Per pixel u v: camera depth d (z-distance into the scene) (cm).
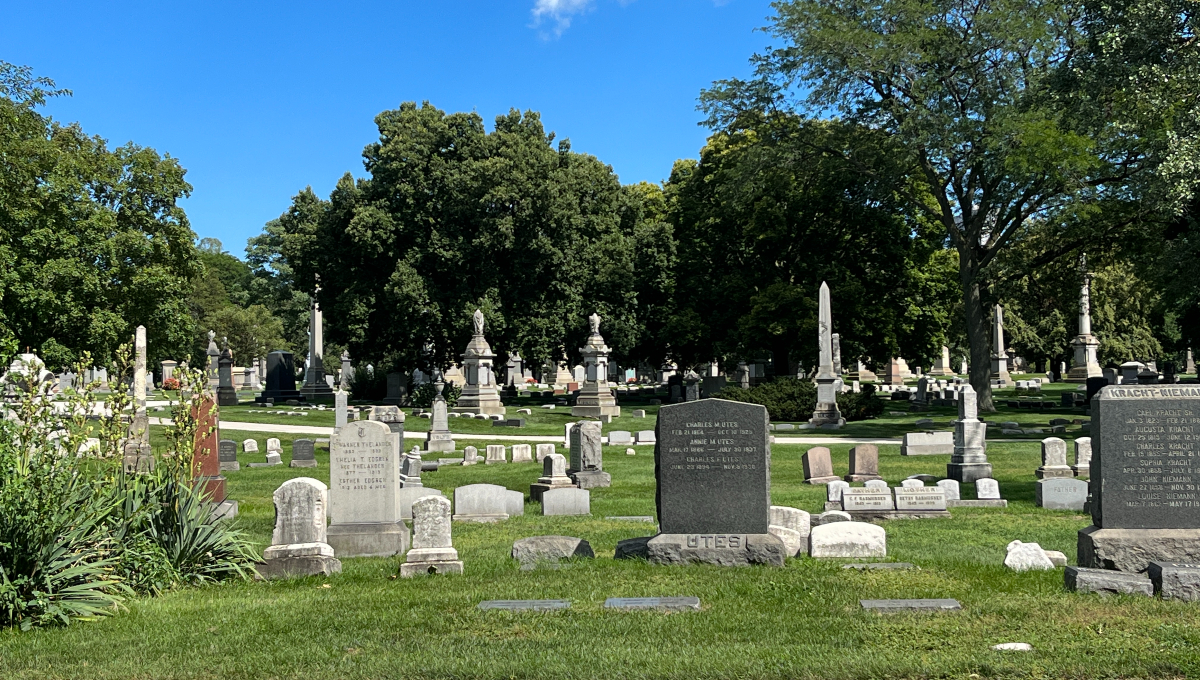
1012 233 4203
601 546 1295
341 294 5459
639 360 6538
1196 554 956
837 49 3975
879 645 771
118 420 1139
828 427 3775
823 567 1074
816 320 4972
